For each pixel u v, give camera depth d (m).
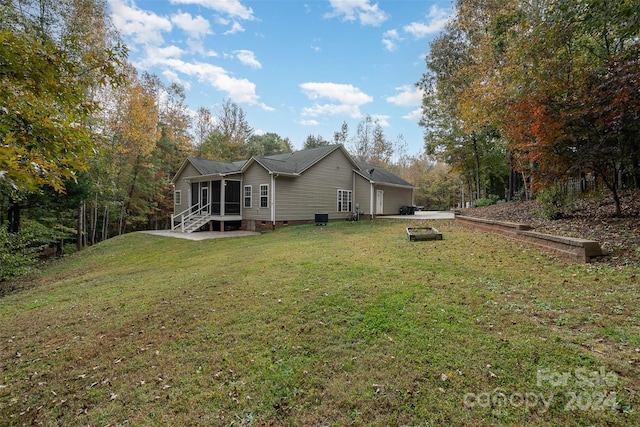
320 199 17.70
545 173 7.04
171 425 2.29
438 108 19.56
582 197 8.02
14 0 10.41
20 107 2.52
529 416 2.06
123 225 25.19
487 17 13.73
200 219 16.19
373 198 19.20
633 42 6.71
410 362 2.76
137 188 23.66
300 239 10.58
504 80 10.70
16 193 6.73
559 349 2.70
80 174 13.05
